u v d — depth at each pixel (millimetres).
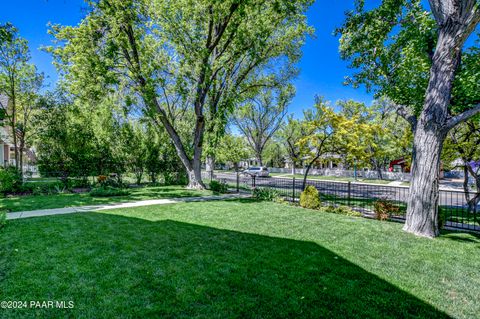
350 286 3316
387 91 8000
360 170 31312
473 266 4031
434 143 5758
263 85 14867
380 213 7340
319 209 8492
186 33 11641
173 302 2869
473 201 8500
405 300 3021
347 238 5383
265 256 4277
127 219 6637
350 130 10102
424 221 5770
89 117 13914
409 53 7145
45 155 12695
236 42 12469
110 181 13836
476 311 2840
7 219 6410
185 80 12047
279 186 15742
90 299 2895
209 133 13367
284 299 2979
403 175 27047
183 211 7848
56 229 5559
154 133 15844
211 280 3404
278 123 32156
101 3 10219
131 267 3746
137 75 11133
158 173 16172
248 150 38688
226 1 11188
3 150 19125
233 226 6199
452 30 5438
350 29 8445
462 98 6410
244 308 2783
